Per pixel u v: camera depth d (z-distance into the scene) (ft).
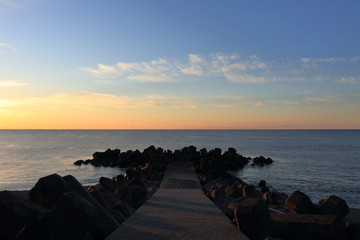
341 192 89.81
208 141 431.43
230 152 159.74
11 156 200.44
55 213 20.38
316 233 25.20
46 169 139.13
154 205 36.11
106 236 25.21
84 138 519.19
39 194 25.82
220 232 24.82
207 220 28.78
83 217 20.49
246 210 24.88
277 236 26.09
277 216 27.58
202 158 117.50
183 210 33.27
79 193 26.50
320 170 138.62
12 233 19.53
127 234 24.34
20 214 19.79
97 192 34.32
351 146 326.65
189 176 68.13
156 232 24.89
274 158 194.29
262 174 124.67
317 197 83.05
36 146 303.07
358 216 49.80
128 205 37.19
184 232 24.89
